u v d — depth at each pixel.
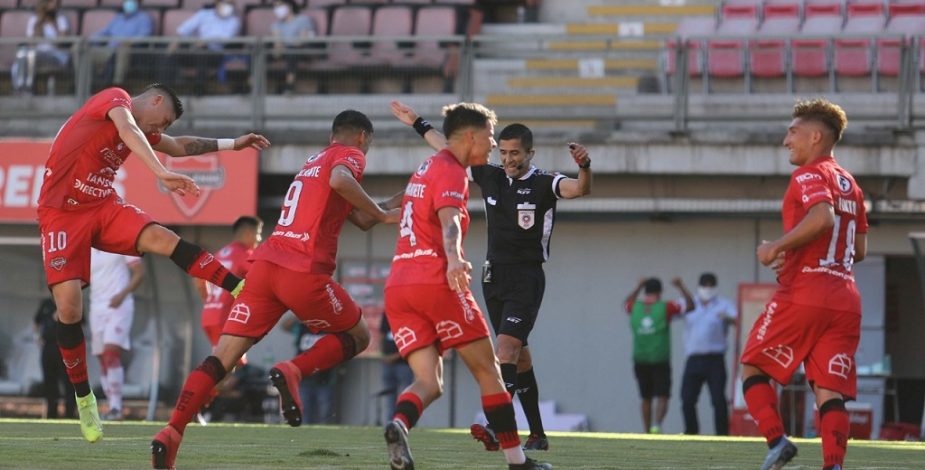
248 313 18.22
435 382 15.84
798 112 18.00
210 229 55.41
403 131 53.62
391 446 15.11
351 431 34.62
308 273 18.17
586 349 53.91
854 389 17.27
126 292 45.72
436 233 15.87
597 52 54.84
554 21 66.50
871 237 51.81
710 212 52.22
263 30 62.03
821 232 16.84
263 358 54.62
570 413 53.88
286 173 53.50
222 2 60.44
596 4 66.25
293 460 20.27
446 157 16.00
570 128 54.16
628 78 57.38
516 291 23.73
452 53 54.72
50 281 20.02
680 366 52.91
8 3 64.69
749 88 53.47
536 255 23.89
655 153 51.72
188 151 20.89
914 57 51.53
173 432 17.12
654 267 53.66
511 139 23.53
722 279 53.19
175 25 62.59
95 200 19.97
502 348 23.28
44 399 50.22
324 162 18.58
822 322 17.06
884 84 52.03
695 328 45.66
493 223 23.94
